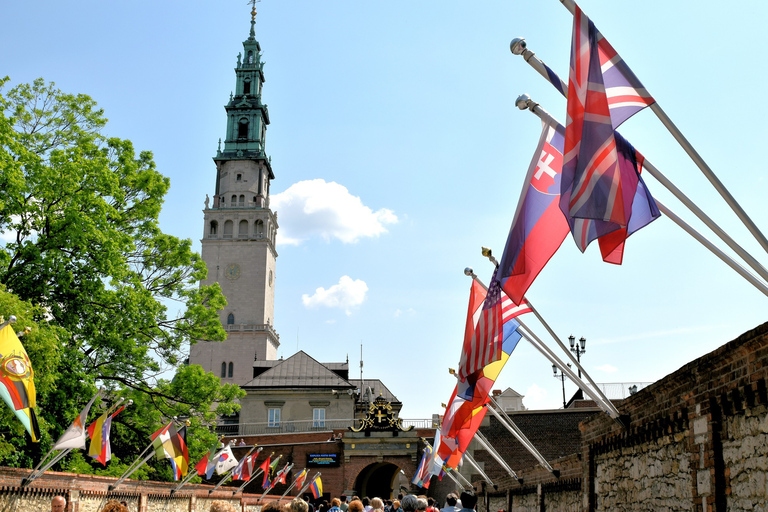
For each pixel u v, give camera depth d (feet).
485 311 48.83
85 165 99.40
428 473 125.90
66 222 95.86
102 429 72.79
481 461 151.23
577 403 156.15
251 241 397.39
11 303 75.05
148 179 116.37
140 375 115.24
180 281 125.90
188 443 116.16
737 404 32.12
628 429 47.47
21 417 50.62
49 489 67.51
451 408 69.05
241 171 414.00
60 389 94.07
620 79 30.63
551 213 38.04
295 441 208.85
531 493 84.23
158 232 120.37
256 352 379.14
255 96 423.64
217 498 123.44
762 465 30.09
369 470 225.76
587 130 30.01
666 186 30.48
